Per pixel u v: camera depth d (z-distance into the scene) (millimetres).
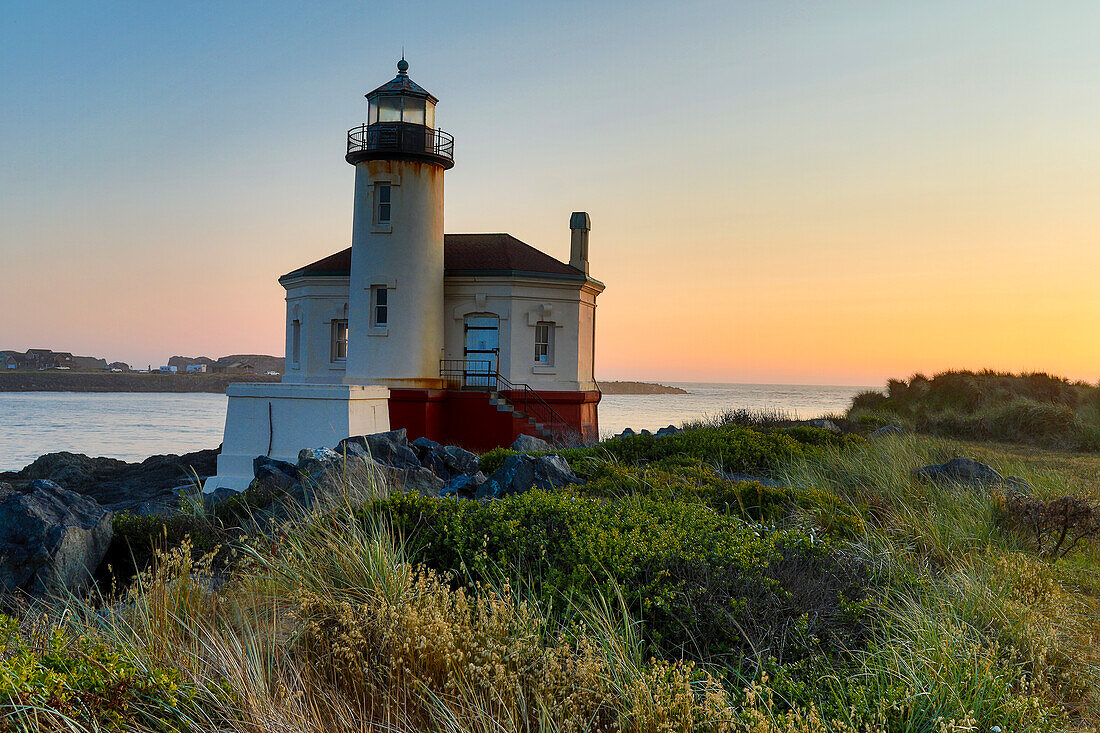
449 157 31750
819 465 14250
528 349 32375
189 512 10391
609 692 4562
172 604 5383
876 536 8578
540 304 32531
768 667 5332
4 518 7688
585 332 34375
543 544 6781
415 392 30516
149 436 64812
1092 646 6297
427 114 32031
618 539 6703
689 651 5695
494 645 4695
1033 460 18891
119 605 5660
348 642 4922
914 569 7809
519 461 12344
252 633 5109
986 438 25391
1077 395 30594
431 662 4770
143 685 4090
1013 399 29281
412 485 11844
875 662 5344
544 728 4156
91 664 4121
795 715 4242
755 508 10359
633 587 6199
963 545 9086
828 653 5680
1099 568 8805
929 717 4539
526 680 4648
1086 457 20328
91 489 26625
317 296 33844
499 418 31297
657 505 8531
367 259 31219
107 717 3805
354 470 10570
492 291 32156
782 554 6875
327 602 5402
